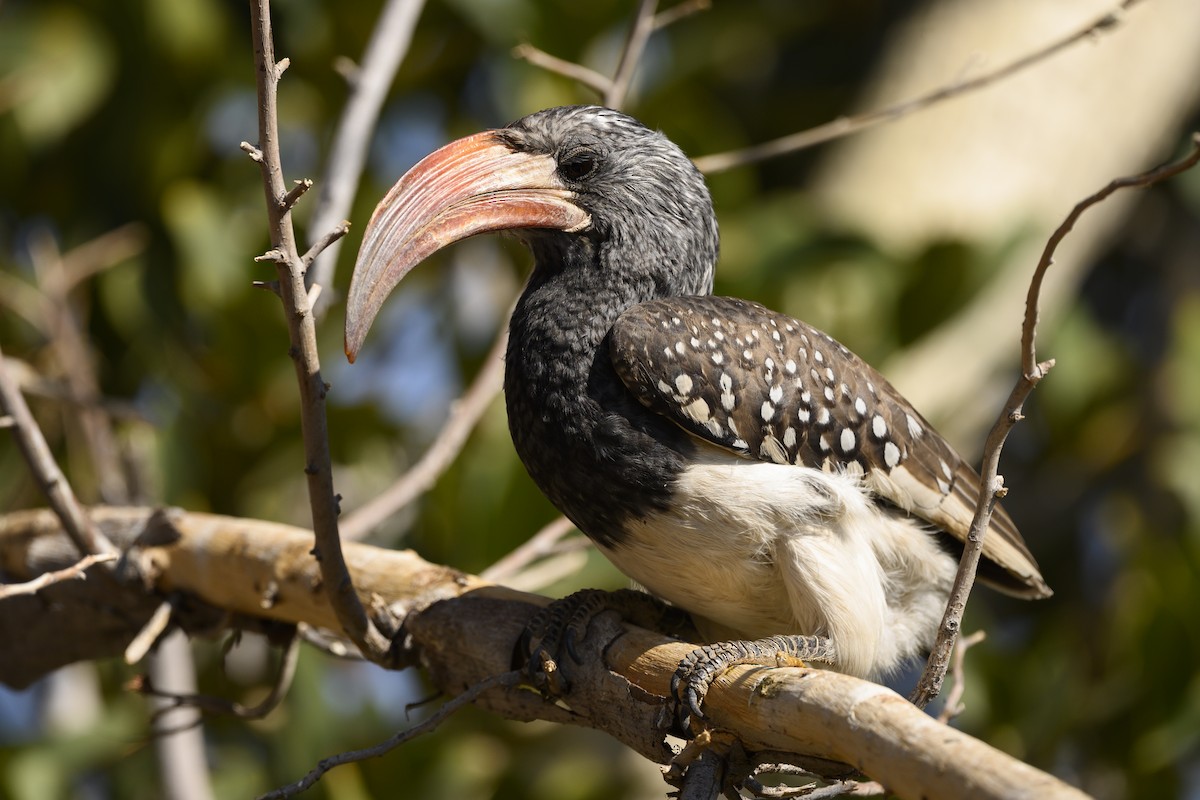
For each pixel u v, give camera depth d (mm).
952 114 12148
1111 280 14555
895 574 6941
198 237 10000
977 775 4273
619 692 6055
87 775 10953
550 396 6645
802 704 5020
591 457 6520
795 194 12008
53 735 9906
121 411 8508
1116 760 10547
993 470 5113
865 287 10375
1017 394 4996
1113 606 11867
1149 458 13047
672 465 6418
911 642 7027
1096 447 12688
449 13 10867
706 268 7344
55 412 10484
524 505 9430
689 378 6500
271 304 10062
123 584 7535
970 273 10250
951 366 11359
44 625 7953
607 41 10664
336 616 6371
